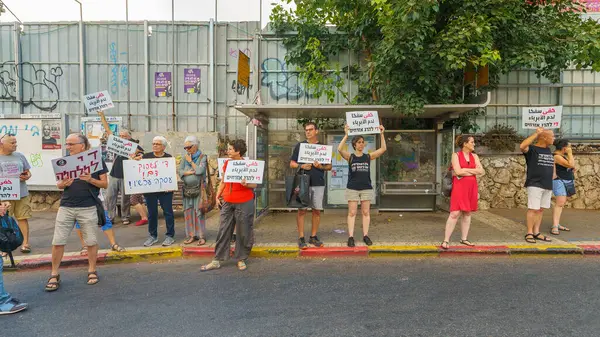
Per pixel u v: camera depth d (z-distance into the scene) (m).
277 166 9.34
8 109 9.97
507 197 9.42
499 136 9.44
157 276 5.16
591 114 10.03
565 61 8.49
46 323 3.76
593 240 6.40
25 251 5.98
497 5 7.25
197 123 10.01
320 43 9.56
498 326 3.55
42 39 9.88
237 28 9.89
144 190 6.11
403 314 3.84
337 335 3.42
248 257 5.95
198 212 6.37
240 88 9.96
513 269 5.29
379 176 8.92
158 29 9.88
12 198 5.47
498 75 9.34
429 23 6.89
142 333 3.51
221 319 3.78
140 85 9.94
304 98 9.95
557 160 6.72
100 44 9.88
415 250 5.98
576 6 9.70
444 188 6.11
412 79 7.57
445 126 9.62
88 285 4.85
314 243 6.20
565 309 3.93
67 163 4.68
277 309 4.00
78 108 9.95
